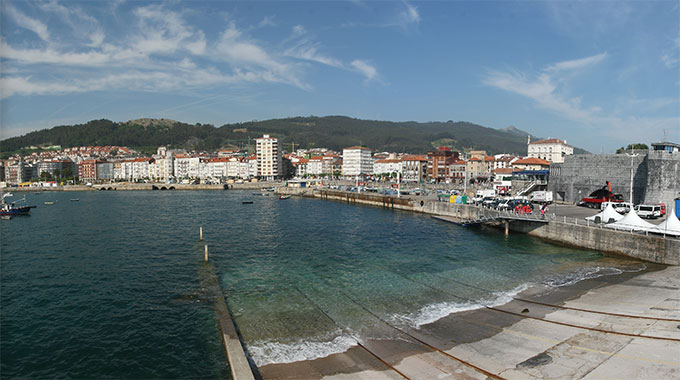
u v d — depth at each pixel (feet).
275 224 288.71
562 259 163.73
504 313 103.14
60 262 170.50
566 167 296.30
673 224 153.69
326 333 94.32
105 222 300.81
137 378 79.51
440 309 108.27
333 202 503.20
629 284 122.21
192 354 88.33
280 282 137.69
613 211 182.91
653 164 235.81
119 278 145.59
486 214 257.96
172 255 183.42
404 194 480.23
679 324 88.33
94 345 93.04
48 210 395.34
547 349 81.05
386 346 86.69
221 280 141.38
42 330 101.45
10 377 80.38
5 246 205.77
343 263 164.66
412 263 162.40
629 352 77.00
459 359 79.25
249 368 75.77
